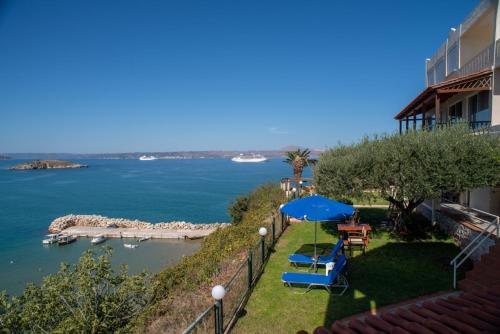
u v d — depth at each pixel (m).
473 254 12.34
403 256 13.19
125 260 30.97
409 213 16.55
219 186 109.06
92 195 90.56
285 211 11.52
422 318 6.45
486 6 17.50
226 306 9.02
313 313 8.91
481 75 15.74
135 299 11.39
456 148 12.18
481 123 17.52
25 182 137.12
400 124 26.48
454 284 9.99
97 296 10.68
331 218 10.75
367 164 13.70
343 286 10.31
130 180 141.25
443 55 25.20
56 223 47.12
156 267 28.42
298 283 10.95
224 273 12.19
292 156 36.16
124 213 61.75
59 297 10.34
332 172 14.91
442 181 12.09
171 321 8.89
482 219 14.65
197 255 16.61
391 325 6.32
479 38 21.14
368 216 21.67
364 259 13.03
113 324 10.30
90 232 42.66
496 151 11.90
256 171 190.75
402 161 12.73
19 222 53.59
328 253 14.12
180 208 66.56
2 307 10.34
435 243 14.84
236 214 30.03
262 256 12.78
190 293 10.55
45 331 9.83
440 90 16.20
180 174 175.50
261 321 8.65
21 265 31.47
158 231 42.38
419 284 10.40
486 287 8.18
